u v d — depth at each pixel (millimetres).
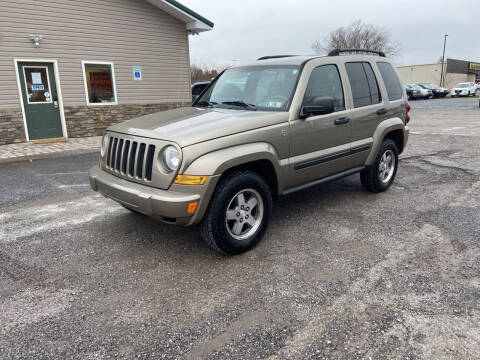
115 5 11555
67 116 11055
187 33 13539
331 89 4230
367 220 4266
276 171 3592
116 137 3557
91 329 2422
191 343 2275
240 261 3334
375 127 4836
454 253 3408
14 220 4422
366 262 3264
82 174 6773
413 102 30812
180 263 3314
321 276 3039
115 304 2699
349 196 5191
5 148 9336
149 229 4113
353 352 2180
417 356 2139
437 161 7293
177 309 2629
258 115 3557
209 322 2477
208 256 3443
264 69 4262
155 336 2346
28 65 10156
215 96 4461
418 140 9906
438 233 3861
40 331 2404
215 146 3088
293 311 2578
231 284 2949
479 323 2418
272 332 2365
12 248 3648
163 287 2920
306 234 3896
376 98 4887
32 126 10469
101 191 3633
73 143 10234
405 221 4211
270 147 3500
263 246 3629
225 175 3256
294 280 2986
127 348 2240
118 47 11852
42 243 3760
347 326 2410
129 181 3344
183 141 2980
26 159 8250
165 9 12500
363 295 2754
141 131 3311
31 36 9945
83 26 10953
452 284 2889
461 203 4797
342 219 4309
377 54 5324
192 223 3070
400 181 5930
